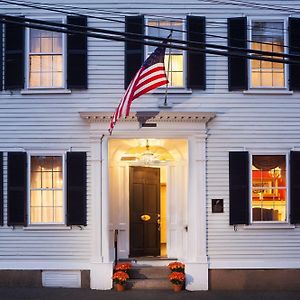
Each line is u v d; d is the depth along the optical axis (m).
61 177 14.77
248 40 13.33
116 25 14.68
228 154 14.64
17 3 13.96
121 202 15.66
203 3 14.76
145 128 14.53
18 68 14.64
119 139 14.85
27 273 14.50
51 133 14.63
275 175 14.81
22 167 14.58
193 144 14.65
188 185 14.67
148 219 15.88
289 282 14.55
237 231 14.59
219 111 14.68
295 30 14.83
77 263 14.46
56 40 14.88
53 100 14.68
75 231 14.55
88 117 14.36
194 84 14.59
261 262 14.55
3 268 14.50
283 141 14.72
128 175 15.76
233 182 14.57
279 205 14.82
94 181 14.51
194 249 14.52
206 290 14.38
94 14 14.66
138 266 15.05
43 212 14.73
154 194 16.08
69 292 13.98
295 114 14.77
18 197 14.56
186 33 14.56
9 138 14.65
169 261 15.30
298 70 14.79
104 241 14.45
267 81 14.93
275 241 14.62
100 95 14.64
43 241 14.55
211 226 14.59
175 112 14.32
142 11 14.70
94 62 14.67
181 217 15.59
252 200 14.77
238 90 14.69
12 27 14.68
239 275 14.53
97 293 13.91
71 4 14.67
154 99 14.61
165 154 15.82
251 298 13.66
